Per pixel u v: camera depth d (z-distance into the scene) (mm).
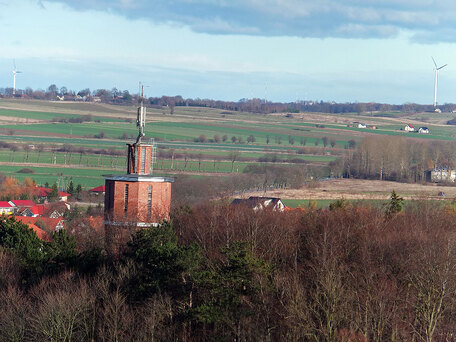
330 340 199250
